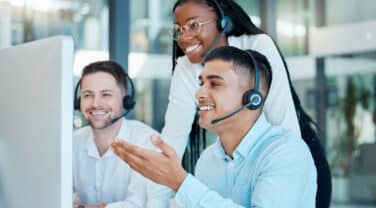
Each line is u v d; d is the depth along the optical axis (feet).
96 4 10.83
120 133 4.61
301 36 14.73
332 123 16.14
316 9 15.39
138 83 12.46
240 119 3.36
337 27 16.06
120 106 4.58
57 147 2.75
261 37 4.61
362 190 15.74
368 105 16.63
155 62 12.43
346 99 16.79
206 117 3.33
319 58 15.74
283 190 3.11
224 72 3.26
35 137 2.92
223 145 3.59
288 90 4.50
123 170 4.55
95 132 4.62
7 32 9.31
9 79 3.16
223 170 3.62
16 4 9.66
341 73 16.84
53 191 2.79
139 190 4.48
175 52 4.99
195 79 4.69
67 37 2.74
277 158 3.22
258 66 3.37
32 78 2.93
